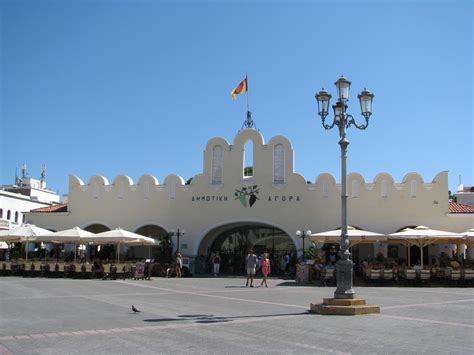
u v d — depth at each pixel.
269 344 11.04
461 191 54.84
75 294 22.52
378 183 37.56
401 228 36.81
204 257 41.06
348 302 16.45
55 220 43.22
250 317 15.37
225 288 27.56
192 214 40.62
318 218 38.09
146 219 41.53
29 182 76.06
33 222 43.50
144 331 12.62
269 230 41.19
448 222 36.31
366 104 17.89
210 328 13.17
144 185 42.03
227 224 39.81
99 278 34.12
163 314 15.94
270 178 39.38
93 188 43.03
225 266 41.81
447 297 22.72
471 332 12.73
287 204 38.78
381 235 31.19
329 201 38.06
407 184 37.16
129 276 34.66
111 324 13.73
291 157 39.25
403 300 21.20
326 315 15.91
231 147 40.66
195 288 27.19
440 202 36.53
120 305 18.36
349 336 12.06
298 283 32.03
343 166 17.52
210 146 41.03
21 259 37.28
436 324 14.07
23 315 15.37
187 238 40.44
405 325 13.84
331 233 31.86
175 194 41.22
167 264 38.03
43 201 65.81
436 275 30.59
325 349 10.52
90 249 44.56
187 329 12.98
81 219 42.84
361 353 10.16
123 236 34.12
